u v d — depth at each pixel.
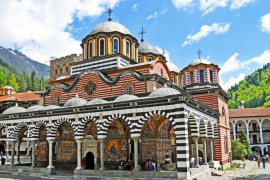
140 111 25.02
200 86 44.75
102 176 25.39
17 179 27.62
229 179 28.50
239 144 57.75
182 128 22.92
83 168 29.64
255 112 75.62
